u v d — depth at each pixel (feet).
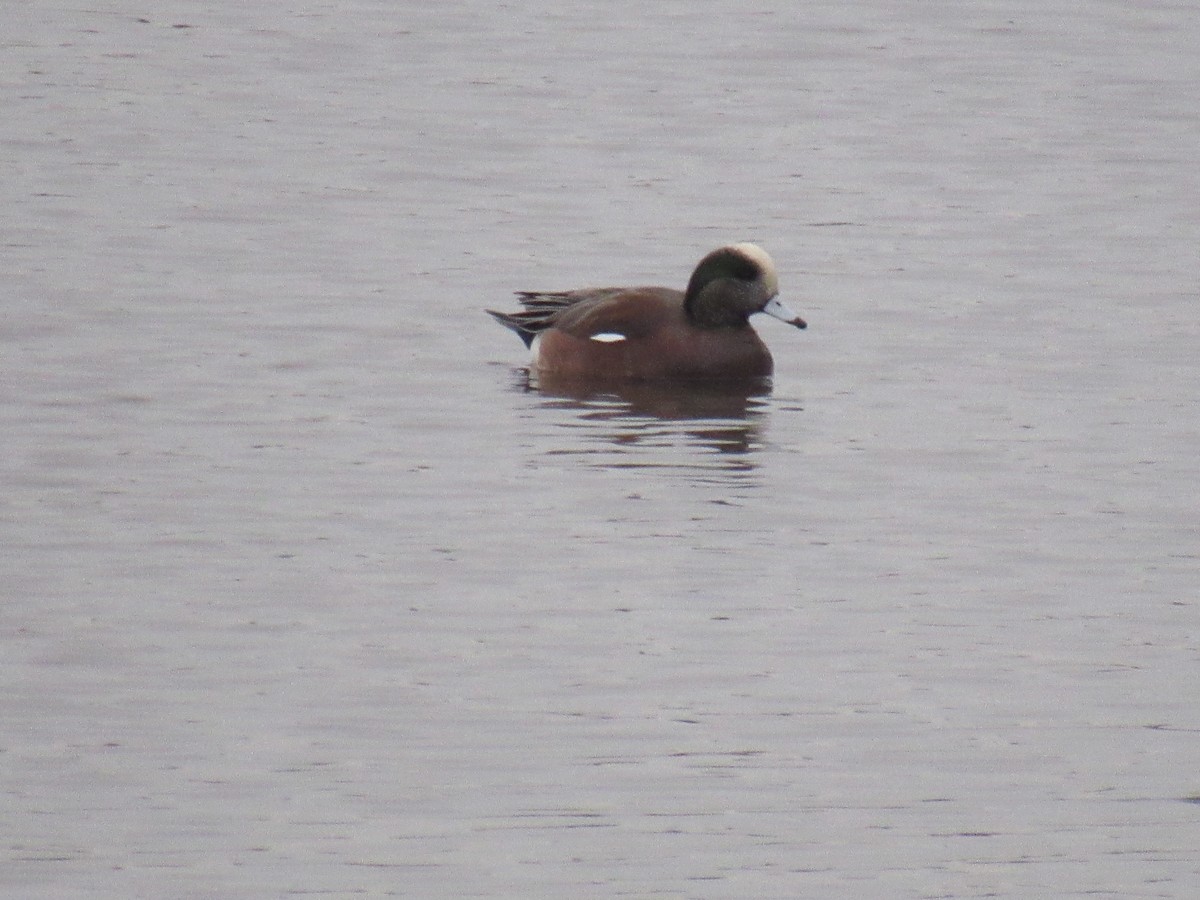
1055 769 38.68
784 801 37.50
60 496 52.11
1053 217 82.17
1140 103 100.94
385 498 52.54
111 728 39.58
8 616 44.55
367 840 35.88
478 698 41.14
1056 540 49.98
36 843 35.55
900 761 38.96
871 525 50.90
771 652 43.52
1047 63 109.09
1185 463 55.47
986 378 63.31
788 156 92.22
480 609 45.47
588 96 102.89
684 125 97.45
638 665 42.78
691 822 36.65
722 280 64.34
